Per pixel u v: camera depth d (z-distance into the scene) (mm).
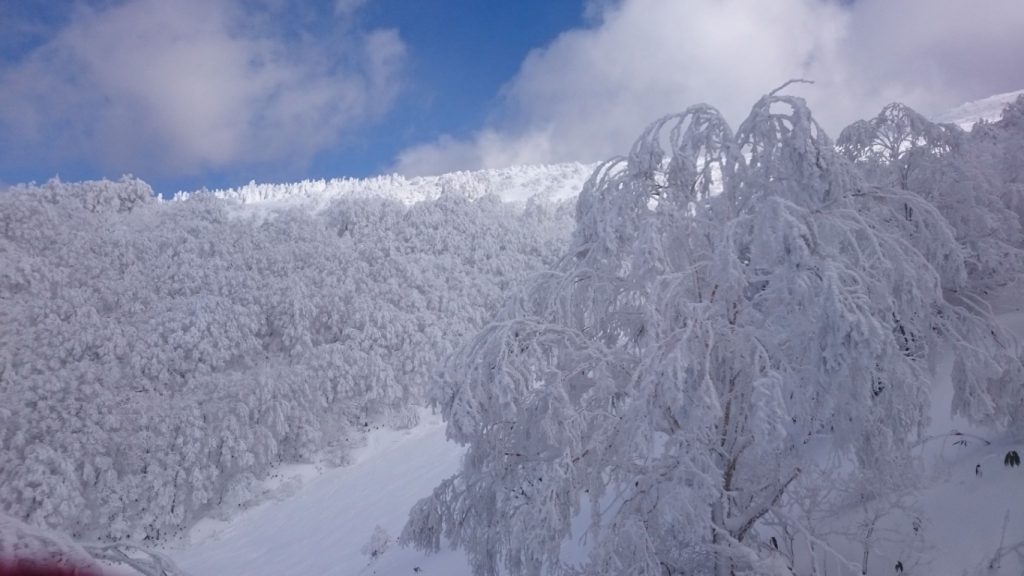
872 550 6742
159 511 31578
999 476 6930
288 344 45438
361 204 72375
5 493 29453
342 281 52812
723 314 6047
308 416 38500
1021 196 11062
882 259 5641
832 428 5793
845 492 6691
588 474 6344
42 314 41719
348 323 46844
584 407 6367
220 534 31750
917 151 8500
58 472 30844
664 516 5148
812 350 5055
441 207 71812
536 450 6746
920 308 6207
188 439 33562
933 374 7102
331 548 23484
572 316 7059
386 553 18203
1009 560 5707
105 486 31906
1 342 37281
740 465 6551
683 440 5559
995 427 7488
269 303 48875
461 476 7340
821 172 5793
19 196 57906
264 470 36219
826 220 5699
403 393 42656
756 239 5617
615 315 7152
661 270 5945
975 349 6562
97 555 3164
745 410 6074
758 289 6484
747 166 6367
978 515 6496
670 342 5664
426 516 7281
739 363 5926
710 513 5469
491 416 6461
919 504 7199
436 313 49625
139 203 78375
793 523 6020
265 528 30672
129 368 38531
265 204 101312
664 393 5168
